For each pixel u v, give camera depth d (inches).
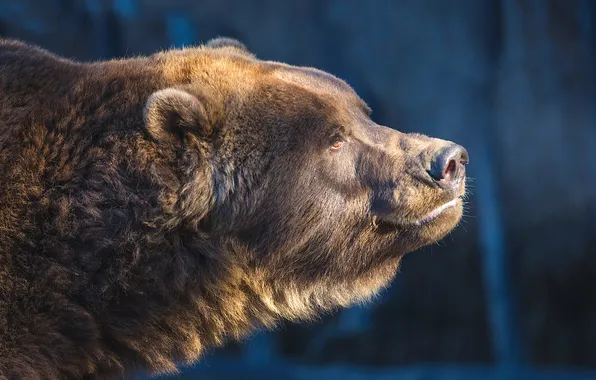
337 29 1587.1
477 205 1560.0
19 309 349.7
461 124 1577.3
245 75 400.8
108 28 1482.5
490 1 1567.4
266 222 389.4
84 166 364.5
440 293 1568.7
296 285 406.9
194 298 383.2
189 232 378.0
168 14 1518.2
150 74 391.5
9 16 1378.0
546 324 1502.2
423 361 1561.3
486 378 1465.3
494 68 1576.0
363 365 1579.7
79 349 363.6
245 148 384.2
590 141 1533.0
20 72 374.6
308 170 393.1
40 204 355.6
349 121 406.9
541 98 1549.0
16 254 350.6
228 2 1536.7
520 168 1541.6
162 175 368.5
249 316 411.2
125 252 363.9
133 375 394.3
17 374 343.9
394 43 1585.9
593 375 1429.6
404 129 1598.2
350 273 413.7
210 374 1557.6
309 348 1619.1
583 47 1544.0
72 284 357.7
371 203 404.8
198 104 369.4
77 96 375.6
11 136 358.9
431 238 412.5
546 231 1519.4
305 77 412.2
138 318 373.7
